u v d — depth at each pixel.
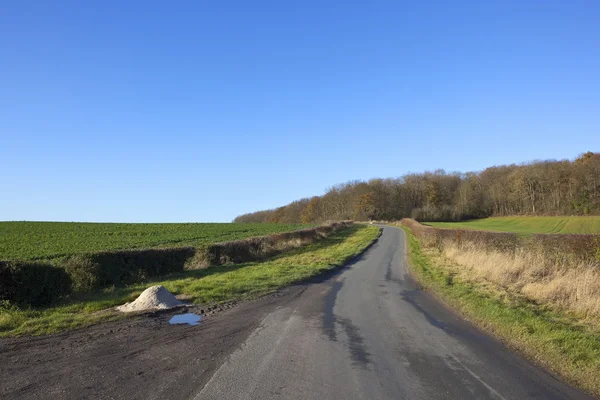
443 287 14.43
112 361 6.54
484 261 18.27
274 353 7.11
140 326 9.01
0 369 6.10
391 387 5.65
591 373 6.15
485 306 10.73
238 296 12.98
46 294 11.70
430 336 8.49
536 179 82.00
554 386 5.81
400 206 106.31
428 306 11.88
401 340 8.15
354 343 7.87
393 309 11.38
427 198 104.31
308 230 39.06
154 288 11.60
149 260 18.02
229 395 5.24
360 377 6.02
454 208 96.94
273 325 9.27
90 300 12.00
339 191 118.06
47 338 7.89
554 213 76.50
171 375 5.94
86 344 7.51
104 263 15.34
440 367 6.54
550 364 6.74
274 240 29.86
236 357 6.85
